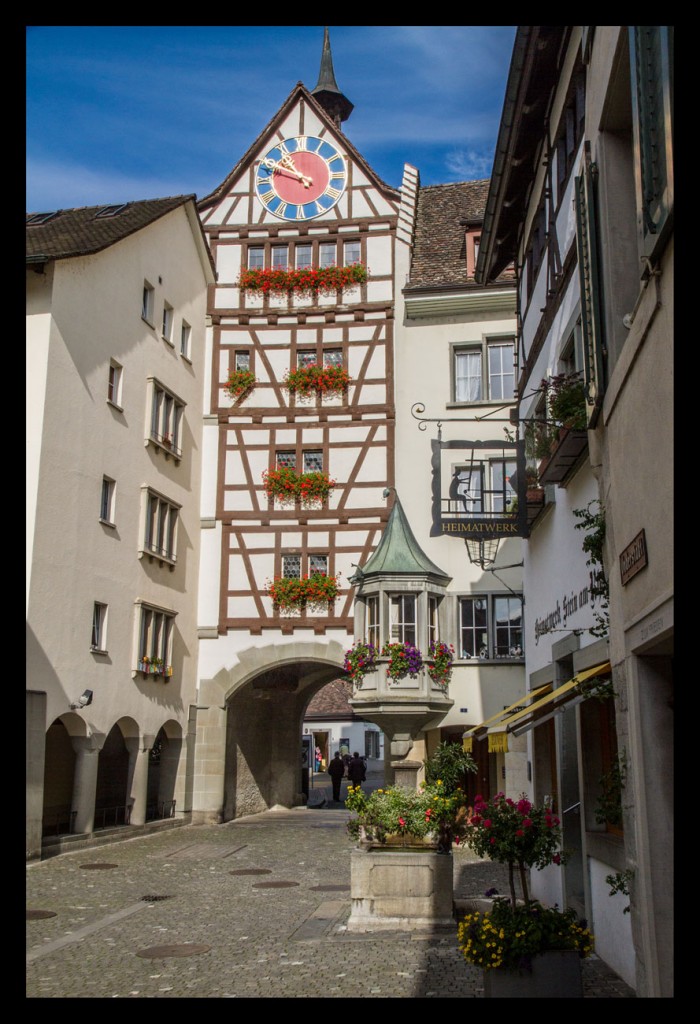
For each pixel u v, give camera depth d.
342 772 31.50
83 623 18.33
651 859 6.13
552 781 11.91
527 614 13.88
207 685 24.27
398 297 25.42
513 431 23.94
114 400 20.48
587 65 7.66
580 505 9.70
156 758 24.03
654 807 6.20
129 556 20.61
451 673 21.36
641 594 6.04
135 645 20.59
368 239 25.94
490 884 13.58
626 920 7.45
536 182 13.02
